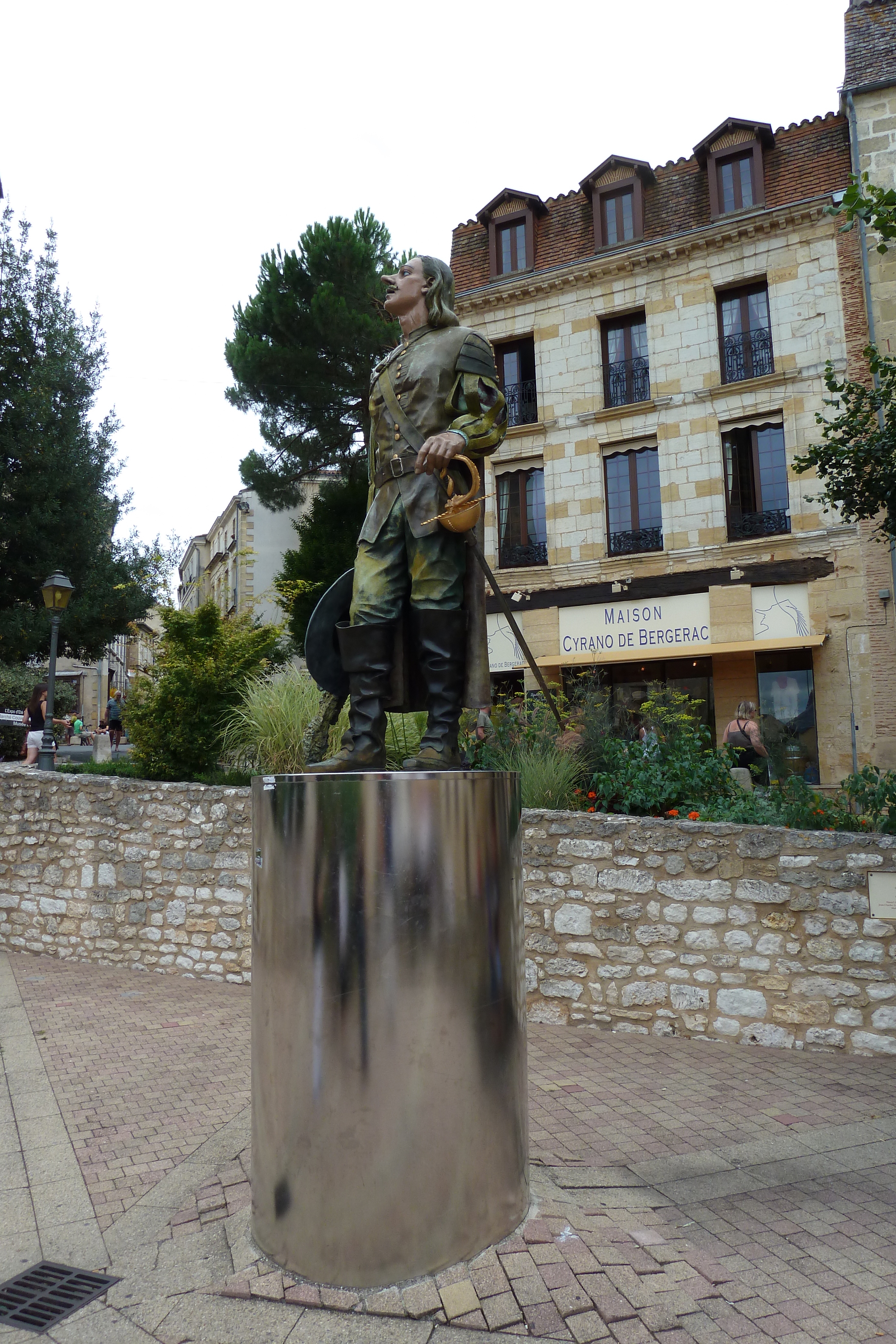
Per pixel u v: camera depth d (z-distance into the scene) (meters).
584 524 19.53
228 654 9.16
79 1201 3.51
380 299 19.50
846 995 5.44
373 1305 2.60
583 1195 3.35
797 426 17.44
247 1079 4.92
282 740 8.35
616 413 19.16
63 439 18.72
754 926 5.70
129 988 7.04
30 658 19.23
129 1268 2.99
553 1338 2.49
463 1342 2.46
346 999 2.72
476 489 3.35
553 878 6.27
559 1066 5.23
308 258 20.11
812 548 17.23
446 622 3.44
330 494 20.42
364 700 3.50
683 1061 5.30
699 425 18.45
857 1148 3.95
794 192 17.64
